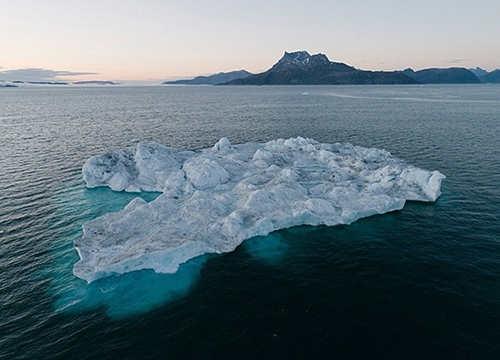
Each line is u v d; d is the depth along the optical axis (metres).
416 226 34.59
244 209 36.44
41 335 20.77
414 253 29.53
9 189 45.84
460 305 22.64
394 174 43.91
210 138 82.94
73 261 29.03
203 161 48.62
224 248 30.58
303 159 54.38
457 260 28.16
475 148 65.50
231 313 22.53
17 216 37.56
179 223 33.06
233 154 56.88
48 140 78.56
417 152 63.75
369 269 27.31
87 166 48.50
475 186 44.84
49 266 28.27
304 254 30.06
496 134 78.62
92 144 75.12
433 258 28.59
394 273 26.61
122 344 20.02
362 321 21.38
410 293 24.05
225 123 108.50
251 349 19.36
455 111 127.25
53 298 24.31
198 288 25.45
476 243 30.77
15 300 23.97
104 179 47.88
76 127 99.31
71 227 35.22
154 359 18.86
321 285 25.39
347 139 78.06
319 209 36.31
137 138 82.81
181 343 19.98
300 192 40.47
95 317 22.45
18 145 72.25
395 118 110.62
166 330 21.12
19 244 31.66
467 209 38.00
